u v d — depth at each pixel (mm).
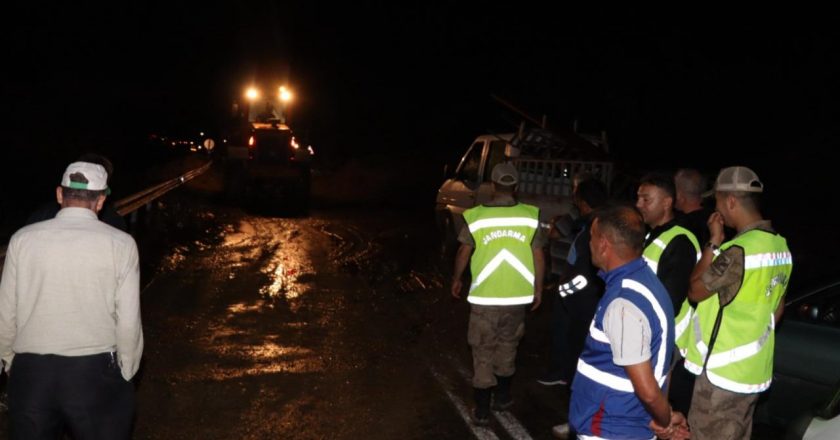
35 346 3457
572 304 5492
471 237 5609
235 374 6574
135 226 12164
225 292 9633
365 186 26719
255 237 14430
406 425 5621
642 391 2963
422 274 11344
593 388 3139
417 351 7473
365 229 16297
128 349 3578
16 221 13648
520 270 5523
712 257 3930
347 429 5508
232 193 20203
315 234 15203
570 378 5648
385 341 7777
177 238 13570
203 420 5574
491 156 11398
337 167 32312
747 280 3725
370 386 6426
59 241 3484
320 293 9852
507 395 5891
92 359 3514
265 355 7125
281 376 6574
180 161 26719
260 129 20328
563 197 9500
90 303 3502
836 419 3252
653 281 3137
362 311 9008
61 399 3479
